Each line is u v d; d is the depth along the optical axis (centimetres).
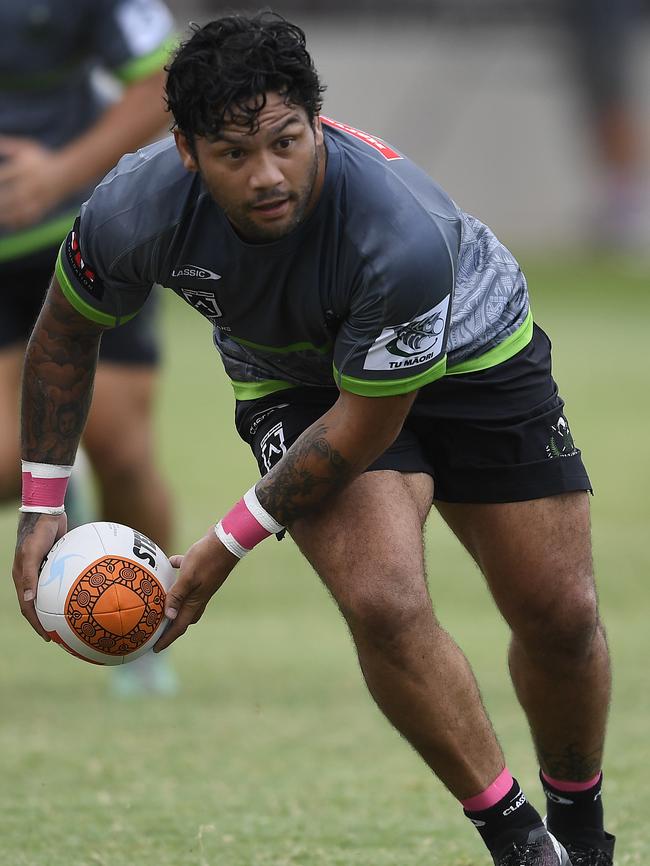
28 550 1327
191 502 3788
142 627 1281
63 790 1727
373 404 1190
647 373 6012
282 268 1178
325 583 1236
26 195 2247
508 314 1335
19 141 2325
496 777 1223
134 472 2320
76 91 2366
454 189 13175
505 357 1317
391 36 13138
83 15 2269
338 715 2117
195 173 1180
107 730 2023
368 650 1200
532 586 1317
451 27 13100
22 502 1352
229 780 1775
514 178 13062
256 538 1237
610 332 7494
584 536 1332
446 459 1326
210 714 2120
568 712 1355
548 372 1357
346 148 1162
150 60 2262
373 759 1880
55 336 1295
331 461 1205
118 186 1209
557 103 12975
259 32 1070
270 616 2839
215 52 1069
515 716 2086
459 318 1302
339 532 1223
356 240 1145
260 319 1238
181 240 1193
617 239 12250
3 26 2272
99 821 1603
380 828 1580
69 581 1283
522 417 1312
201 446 4625
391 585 1191
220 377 6181
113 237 1204
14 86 2317
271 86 1070
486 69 13050
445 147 13162
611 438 4612
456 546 3428
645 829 1552
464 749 1208
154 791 1725
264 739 1977
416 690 1195
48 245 2281
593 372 6059
